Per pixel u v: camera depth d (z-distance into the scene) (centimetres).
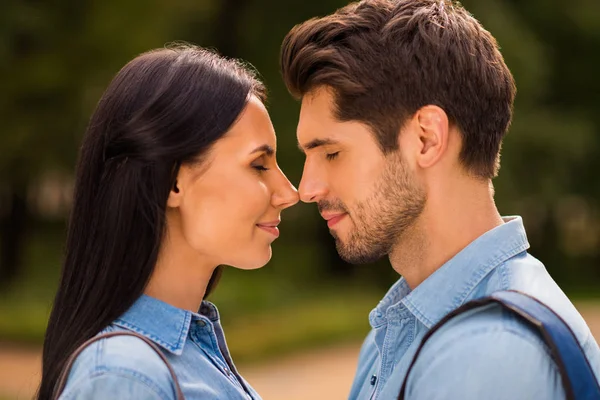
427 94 201
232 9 1546
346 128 206
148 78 197
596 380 175
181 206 201
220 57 210
